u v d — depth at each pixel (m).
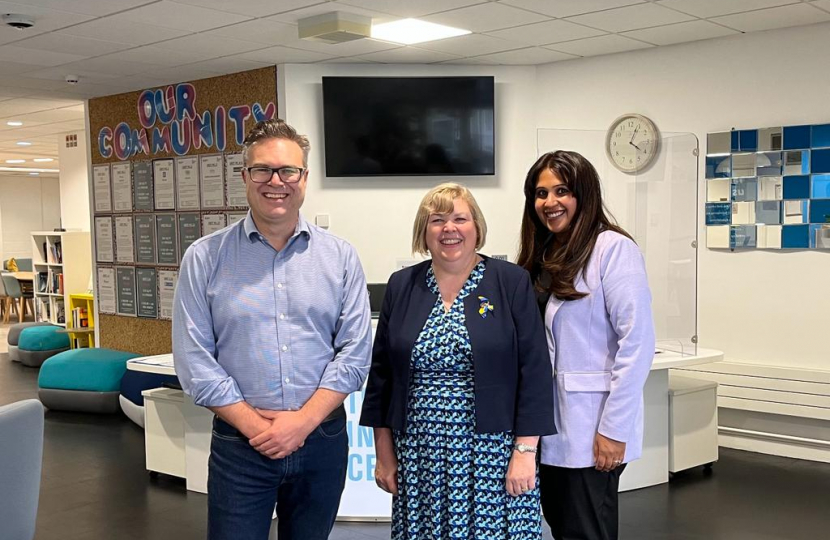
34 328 8.80
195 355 2.00
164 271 6.86
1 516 2.14
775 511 3.86
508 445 2.09
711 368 5.12
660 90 5.43
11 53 5.30
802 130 4.77
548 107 6.01
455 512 2.07
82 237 8.70
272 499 2.08
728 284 5.14
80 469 4.68
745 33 4.99
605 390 2.18
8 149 10.98
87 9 4.21
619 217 4.41
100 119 7.23
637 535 3.54
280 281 2.04
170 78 6.33
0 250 15.14
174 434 4.36
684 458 4.38
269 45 5.18
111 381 6.08
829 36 4.66
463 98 5.86
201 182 6.47
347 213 6.01
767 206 4.93
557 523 2.27
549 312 2.24
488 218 6.09
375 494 3.70
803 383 4.74
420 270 2.23
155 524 3.76
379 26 4.75
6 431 2.13
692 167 4.31
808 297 4.82
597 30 4.89
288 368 2.02
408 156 5.88
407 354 2.11
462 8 4.33
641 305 2.14
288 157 1.98
